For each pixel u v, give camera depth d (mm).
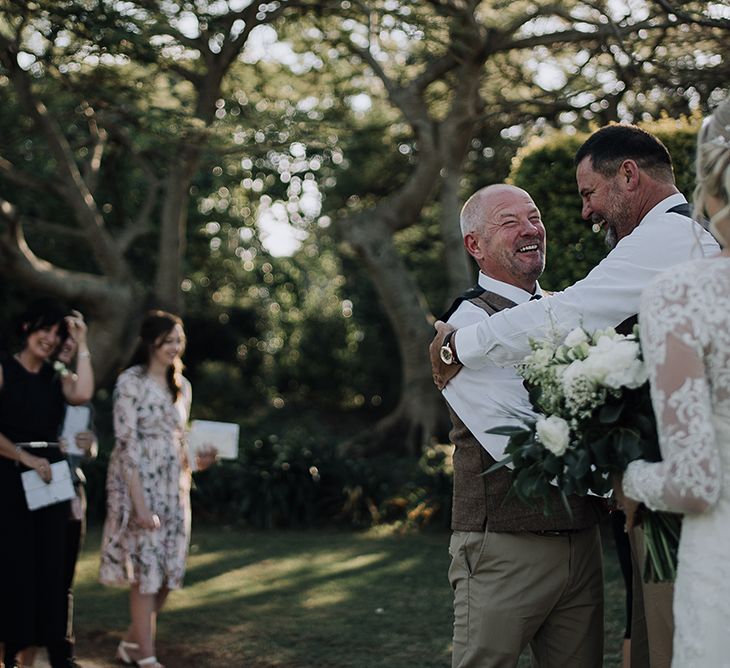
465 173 12547
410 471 10352
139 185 14312
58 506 4473
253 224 15375
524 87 9664
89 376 4758
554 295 2916
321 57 10969
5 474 4359
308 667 4871
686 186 5215
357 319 19875
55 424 4504
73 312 4824
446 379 3082
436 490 9258
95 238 11008
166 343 4973
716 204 2156
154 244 15180
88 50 7980
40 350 4449
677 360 2059
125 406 4875
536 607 2951
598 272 2875
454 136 10641
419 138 11047
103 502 9961
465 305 3166
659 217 2881
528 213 3109
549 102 7855
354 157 14102
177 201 10836
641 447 2275
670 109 6992
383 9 8992
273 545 8422
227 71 9961
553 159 5863
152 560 4855
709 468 2023
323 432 17688
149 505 4875
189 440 5250
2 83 10781
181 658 5129
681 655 2135
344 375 21938
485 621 2979
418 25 8898
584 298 2836
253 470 9781
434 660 4887
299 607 6082
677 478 2045
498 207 3107
